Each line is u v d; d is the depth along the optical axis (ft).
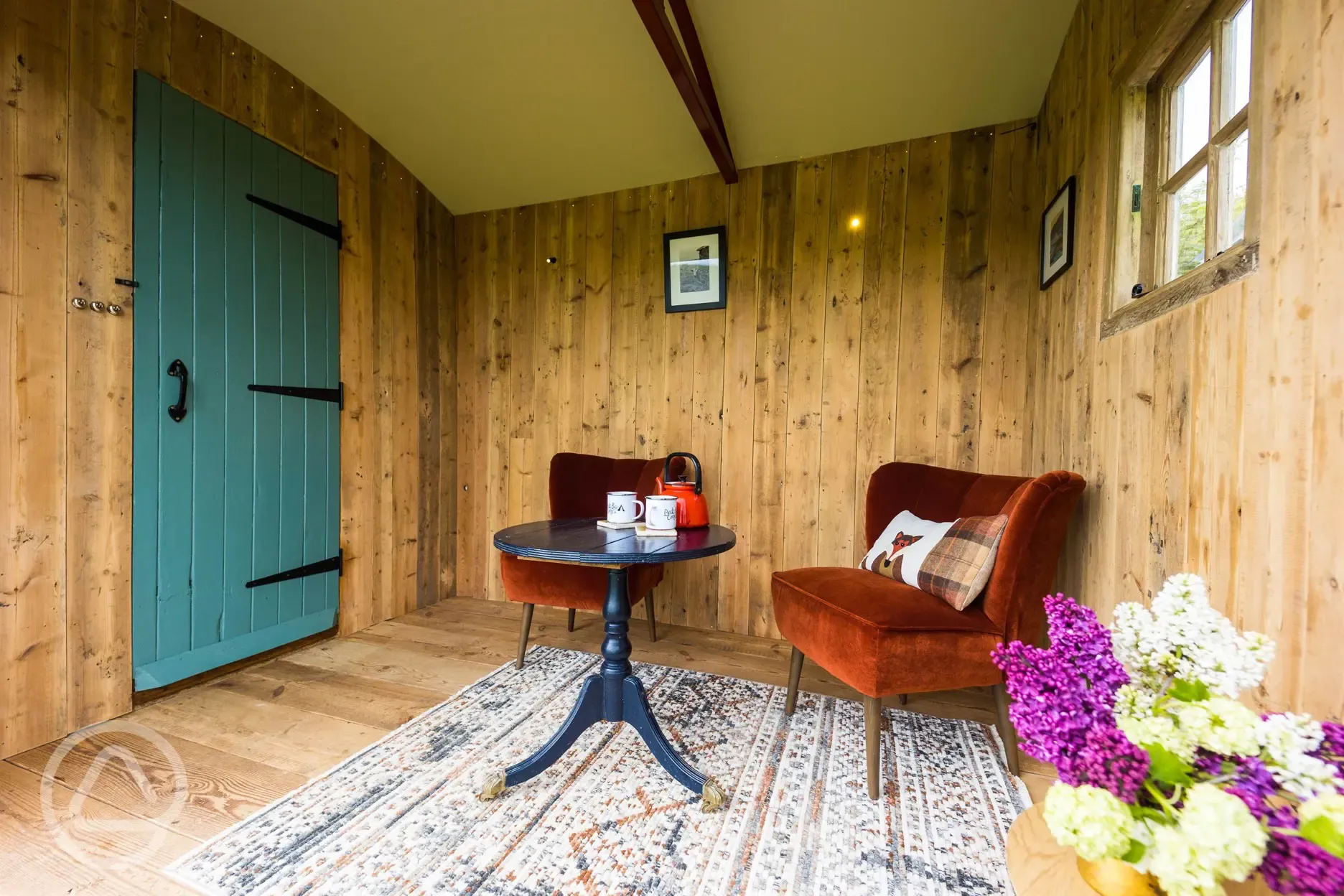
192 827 4.33
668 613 9.55
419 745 5.54
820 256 8.73
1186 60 4.36
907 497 7.09
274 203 7.68
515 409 10.73
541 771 4.86
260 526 7.59
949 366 8.12
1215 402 3.46
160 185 6.44
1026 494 4.97
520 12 6.85
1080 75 6.04
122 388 6.15
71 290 5.73
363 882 3.80
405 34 7.20
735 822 4.44
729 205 9.23
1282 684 2.83
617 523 5.68
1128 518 4.68
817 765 5.26
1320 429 2.61
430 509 10.55
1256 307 3.08
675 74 6.46
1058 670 2.18
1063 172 6.59
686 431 9.48
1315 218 2.66
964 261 8.05
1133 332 4.62
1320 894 1.52
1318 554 2.62
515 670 7.41
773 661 7.92
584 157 9.30
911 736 5.84
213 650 7.06
